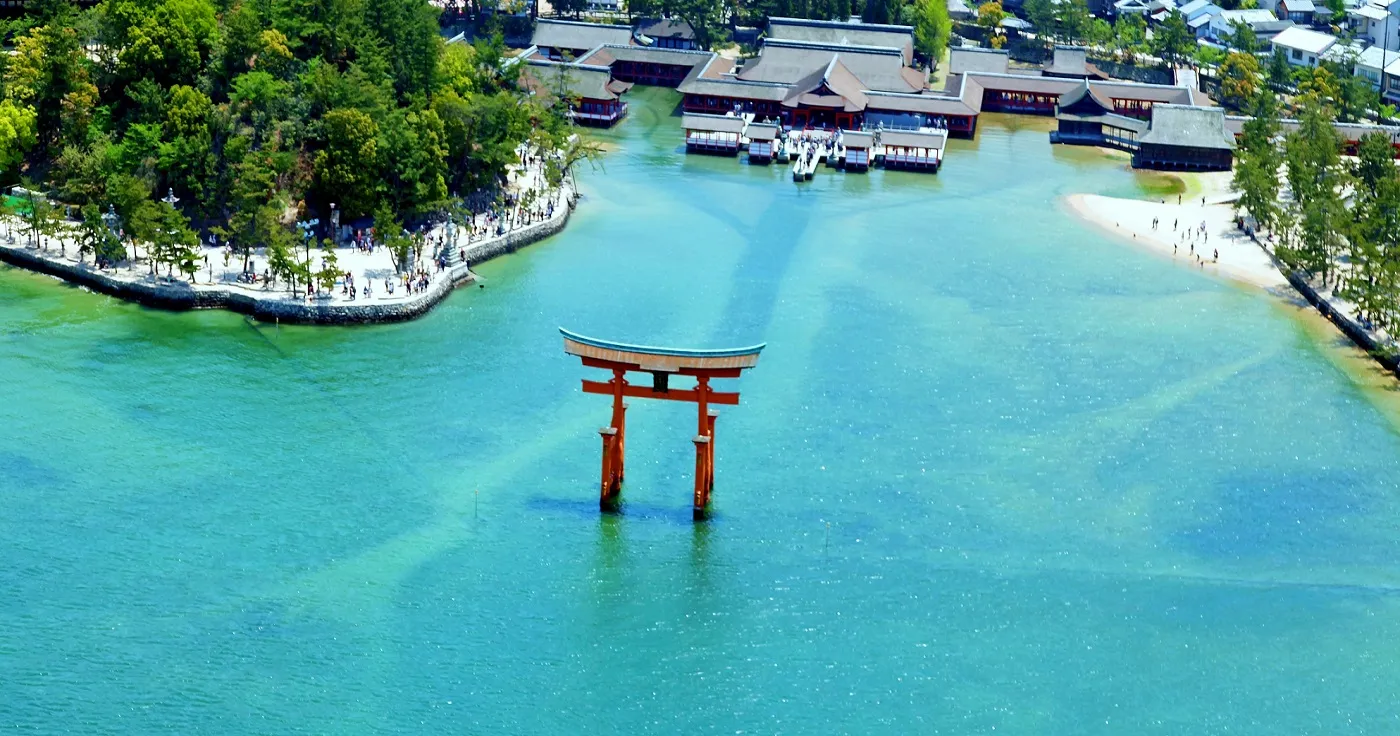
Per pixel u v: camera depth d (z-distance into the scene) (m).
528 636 160.00
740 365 176.12
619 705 150.75
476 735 145.62
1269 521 186.50
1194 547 180.38
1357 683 156.75
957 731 148.50
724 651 159.12
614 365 178.12
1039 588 171.12
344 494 184.88
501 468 192.62
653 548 175.88
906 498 188.88
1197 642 162.62
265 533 175.75
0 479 184.25
